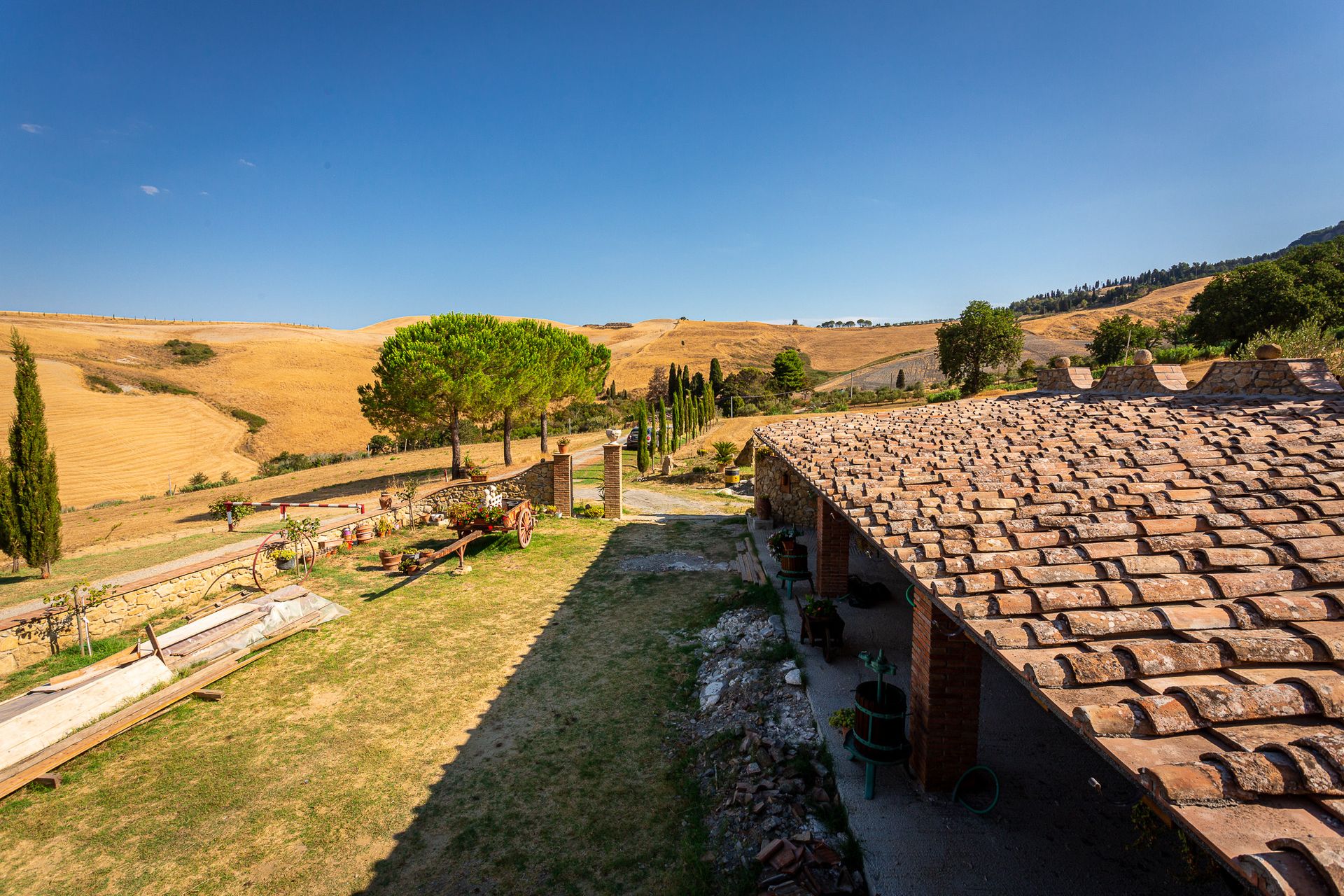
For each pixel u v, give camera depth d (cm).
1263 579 294
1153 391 958
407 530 1650
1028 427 752
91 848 523
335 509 2023
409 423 2469
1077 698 222
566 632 965
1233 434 572
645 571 1271
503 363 2409
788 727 617
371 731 695
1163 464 508
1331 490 398
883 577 1048
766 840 474
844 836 461
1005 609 289
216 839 530
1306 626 252
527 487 1930
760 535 1468
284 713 736
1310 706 207
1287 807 170
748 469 2878
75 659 872
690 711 717
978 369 4666
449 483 1867
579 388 3234
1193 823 168
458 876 480
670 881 462
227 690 794
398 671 840
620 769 612
